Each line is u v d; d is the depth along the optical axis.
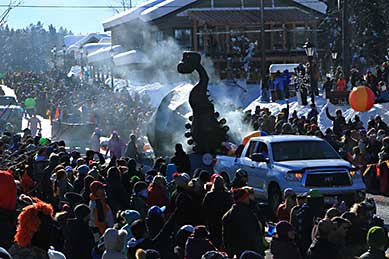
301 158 37.91
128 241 20.56
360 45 108.06
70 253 21.34
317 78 89.06
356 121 58.50
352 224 21.50
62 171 30.69
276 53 118.44
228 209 24.34
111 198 27.91
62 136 81.62
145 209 26.94
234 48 114.38
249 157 40.09
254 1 125.88
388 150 45.16
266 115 61.16
